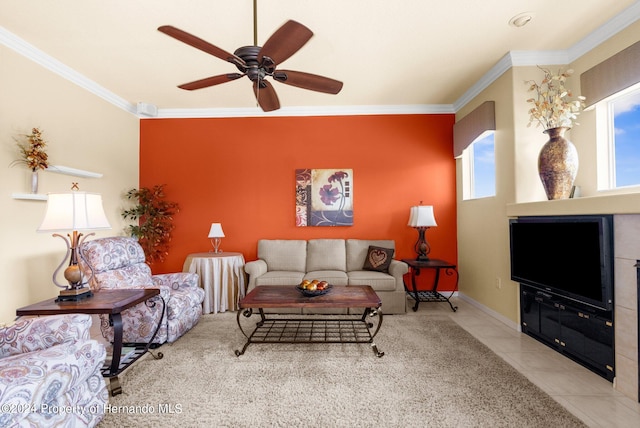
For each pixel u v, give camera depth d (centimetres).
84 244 268
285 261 409
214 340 283
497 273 333
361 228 439
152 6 226
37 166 277
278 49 170
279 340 279
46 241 296
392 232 439
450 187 435
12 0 218
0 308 254
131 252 298
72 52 289
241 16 238
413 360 239
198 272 370
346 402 185
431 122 438
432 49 289
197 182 444
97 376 166
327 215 437
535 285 269
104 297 220
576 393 192
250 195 443
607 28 251
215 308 368
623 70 228
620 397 188
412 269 395
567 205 230
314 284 272
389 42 277
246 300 256
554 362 233
